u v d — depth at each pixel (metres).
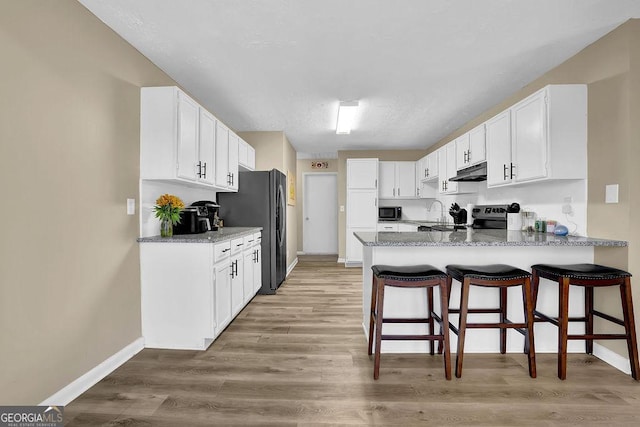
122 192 2.16
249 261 3.36
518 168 2.64
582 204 2.35
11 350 1.43
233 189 3.48
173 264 2.36
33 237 1.52
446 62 2.57
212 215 3.26
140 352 2.31
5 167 1.40
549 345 2.30
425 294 2.28
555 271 1.99
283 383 1.90
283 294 3.92
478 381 1.91
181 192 2.99
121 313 2.15
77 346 1.79
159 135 2.32
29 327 1.51
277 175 4.12
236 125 4.40
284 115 3.94
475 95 3.26
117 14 1.92
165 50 2.36
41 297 1.57
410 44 2.30
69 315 1.73
